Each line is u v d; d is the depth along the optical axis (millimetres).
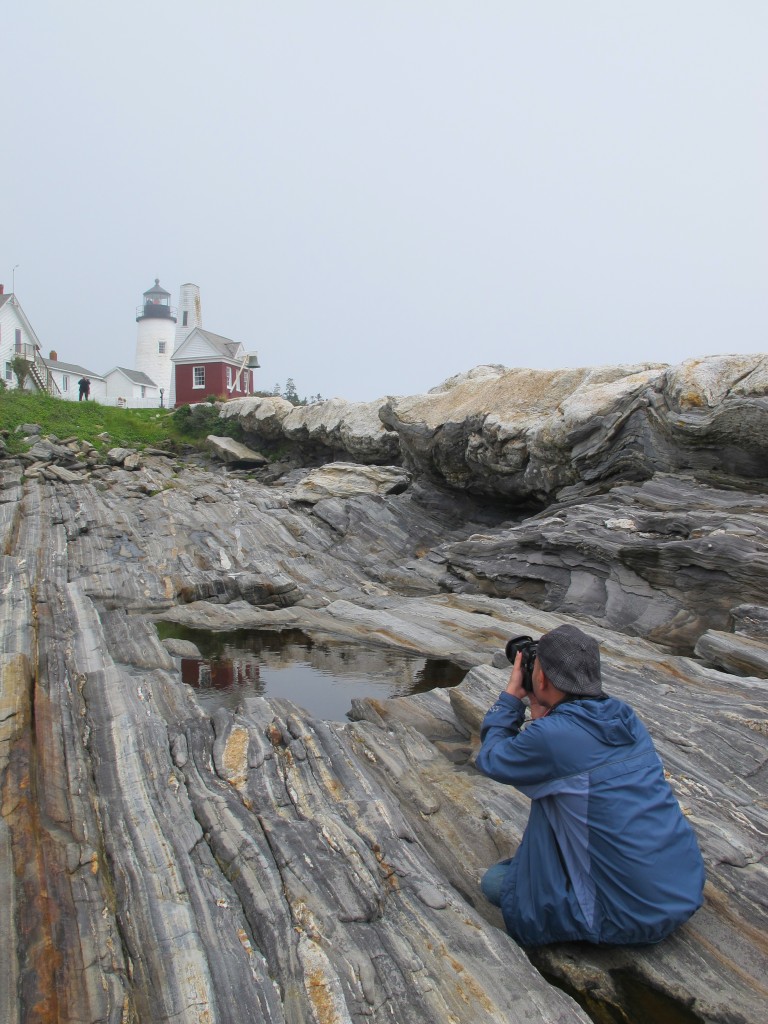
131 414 34375
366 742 6332
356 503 19297
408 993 3506
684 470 12164
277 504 20266
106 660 8203
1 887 3865
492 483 17219
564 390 15758
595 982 3715
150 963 3588
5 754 5234
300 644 11156
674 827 3668
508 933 4047
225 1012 3320
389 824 4965
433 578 14742
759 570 9094
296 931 3871
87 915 3836
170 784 5324
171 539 16594
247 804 5117
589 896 3611
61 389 51250
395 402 20172
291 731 6145
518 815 5211
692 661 8273
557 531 12047
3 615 8914
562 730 3611
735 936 3949
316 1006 3379
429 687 9000
